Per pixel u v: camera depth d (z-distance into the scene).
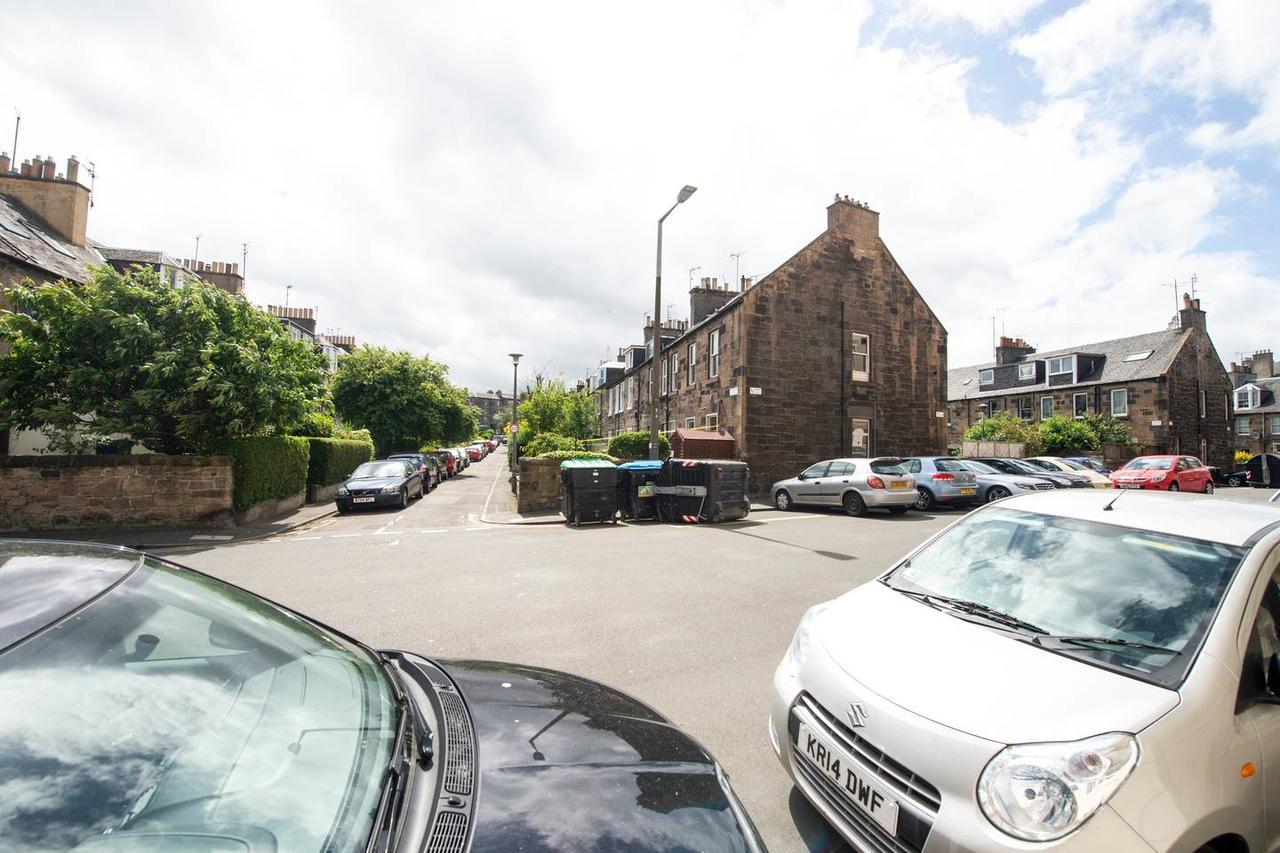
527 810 1.35
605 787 1.47
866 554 8.43
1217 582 2.15
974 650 2.24
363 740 1.45
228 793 1.17
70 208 16.53
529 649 4.53
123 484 10.80
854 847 2.13
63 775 1.06
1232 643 1.94
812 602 5.84
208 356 10.65
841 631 2.59
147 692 1.32
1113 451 28.28
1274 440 39.12
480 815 1.31
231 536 10.18
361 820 1.19
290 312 33.97
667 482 12.59
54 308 10.40
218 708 1.39
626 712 1.95
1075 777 1.65
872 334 19.86
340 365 28.86
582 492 12.03
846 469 13.89
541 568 7.46
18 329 10.33
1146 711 1.77
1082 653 2.11
